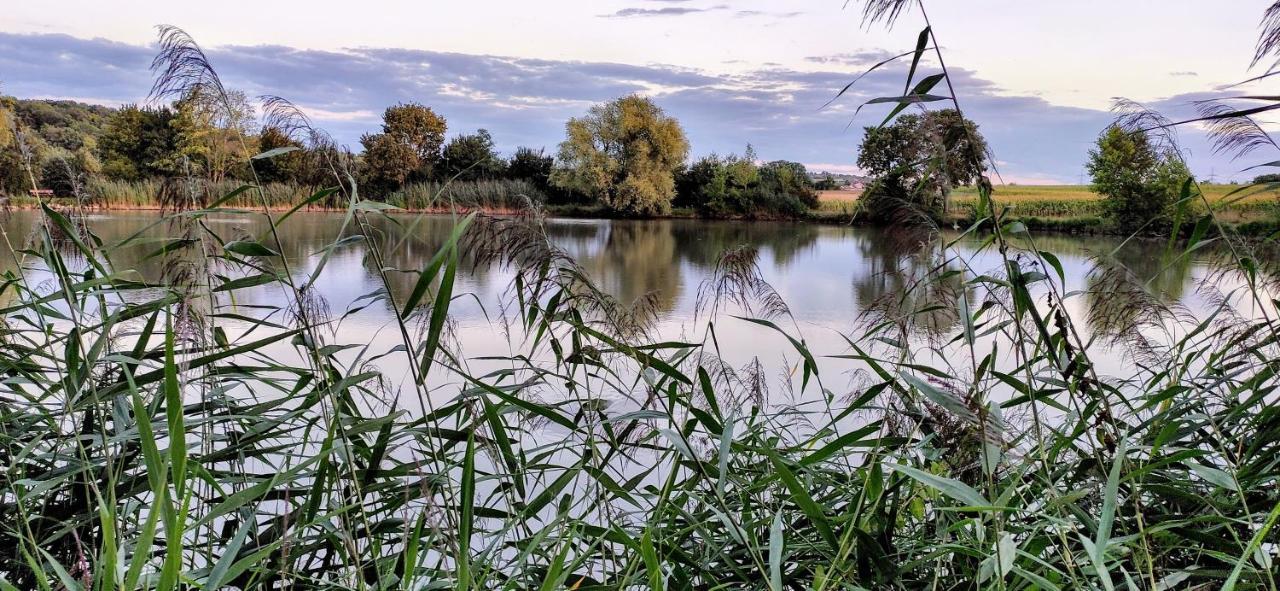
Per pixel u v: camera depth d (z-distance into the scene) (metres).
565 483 1.57
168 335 1.02
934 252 1.59
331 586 1.59
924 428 1.70
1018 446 1.78
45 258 1.57
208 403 1.74
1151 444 1.88
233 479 1.69
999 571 1.23
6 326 1.91
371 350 5.02
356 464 1.72
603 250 14.03
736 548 1.76
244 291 4.55
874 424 1.71
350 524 1.54
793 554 1.75
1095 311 1.94
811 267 12.23
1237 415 1.71
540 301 1.71
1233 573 1.16
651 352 1.78
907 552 1.64
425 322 2.02
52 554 1.67
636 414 1.61
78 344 1.53
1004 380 1.65
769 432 2.29
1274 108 1.45
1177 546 1.56
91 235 1.78
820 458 1.75
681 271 11.26
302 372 1.63
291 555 1.59
